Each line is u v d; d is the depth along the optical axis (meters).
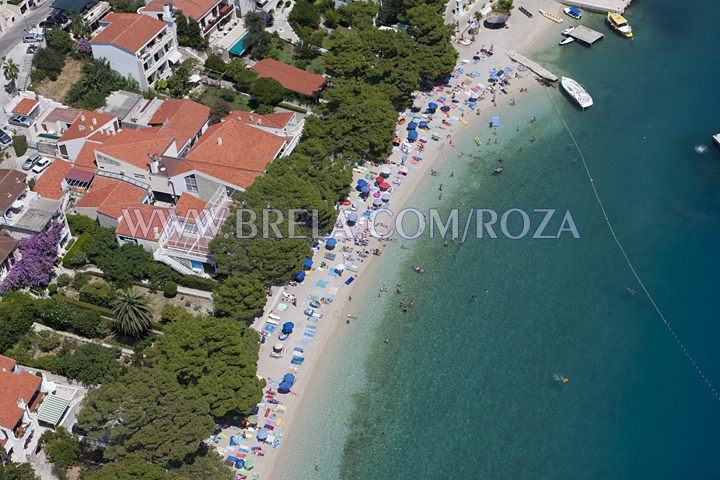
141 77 169.00
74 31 175.38
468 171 163.00
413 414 121.25
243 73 173.12
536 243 148.38
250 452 114.19
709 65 194.75
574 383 125.69
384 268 142.25
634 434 119.12
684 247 148.00
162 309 129.25
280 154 152.38
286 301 134.62
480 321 134.75
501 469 114.94
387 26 195.25
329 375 125.44
